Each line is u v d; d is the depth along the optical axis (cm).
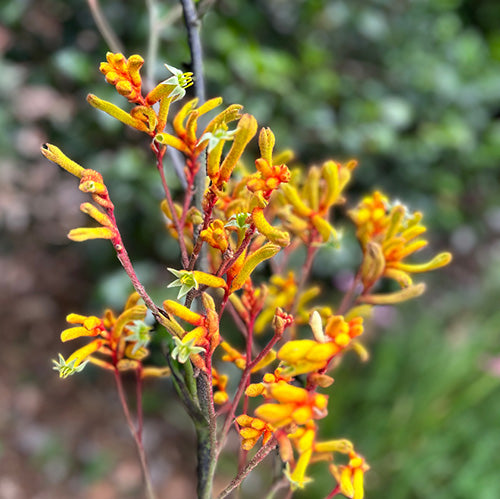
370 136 110
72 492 109
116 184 100
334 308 114
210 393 28
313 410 24
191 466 116
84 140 106
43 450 114
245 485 97
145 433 119
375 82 123
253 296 32
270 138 25
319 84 108
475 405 107
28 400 122
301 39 117
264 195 25
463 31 169
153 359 37
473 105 135
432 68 128
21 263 139
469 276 147
